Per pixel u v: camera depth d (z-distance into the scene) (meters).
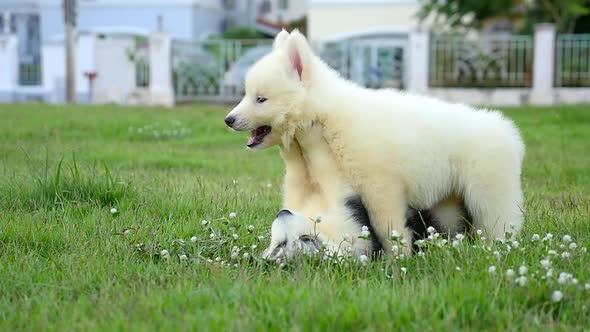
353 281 2.10
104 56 9.43
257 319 1.89
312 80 2.36
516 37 8.40
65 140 4.52
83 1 12.83
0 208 2.73
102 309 1.95
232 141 4.82
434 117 2.34
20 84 10.61
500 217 2.37
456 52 8.48
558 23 8.99
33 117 5.63
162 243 2.37
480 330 1.88
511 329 1.86
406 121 2.32
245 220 2.60
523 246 2.24
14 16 12.94
